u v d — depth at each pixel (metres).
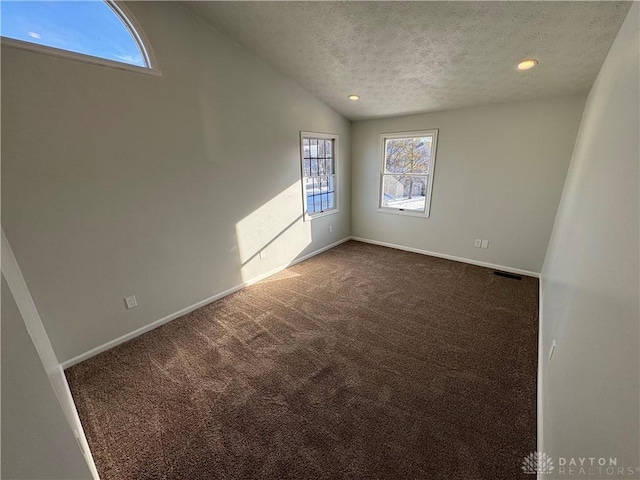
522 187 3.53
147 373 2.12
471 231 4.07
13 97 1.75
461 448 1.53
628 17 1.58
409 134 4.29
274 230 3.77
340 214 5.08
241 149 3.16
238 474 1.43
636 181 0.90
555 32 1.99
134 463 1.49
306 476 1.42
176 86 2.50
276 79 3.37
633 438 0.59
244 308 3.02
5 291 0.78
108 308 2.37
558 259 2.36
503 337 2.45
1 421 0.76
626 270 0.84
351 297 3.22
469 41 2.26
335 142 4.57
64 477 0.94
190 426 1.69
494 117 3.54
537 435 1.58
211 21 2.60
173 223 2.68
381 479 1.39
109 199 2.24
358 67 2.96
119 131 2.22
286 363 2.20
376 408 1.79
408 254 4.62
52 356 1.83
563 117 3.12
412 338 2.47
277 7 2.25
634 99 1.12
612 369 0.79
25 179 1.85
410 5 1.98
